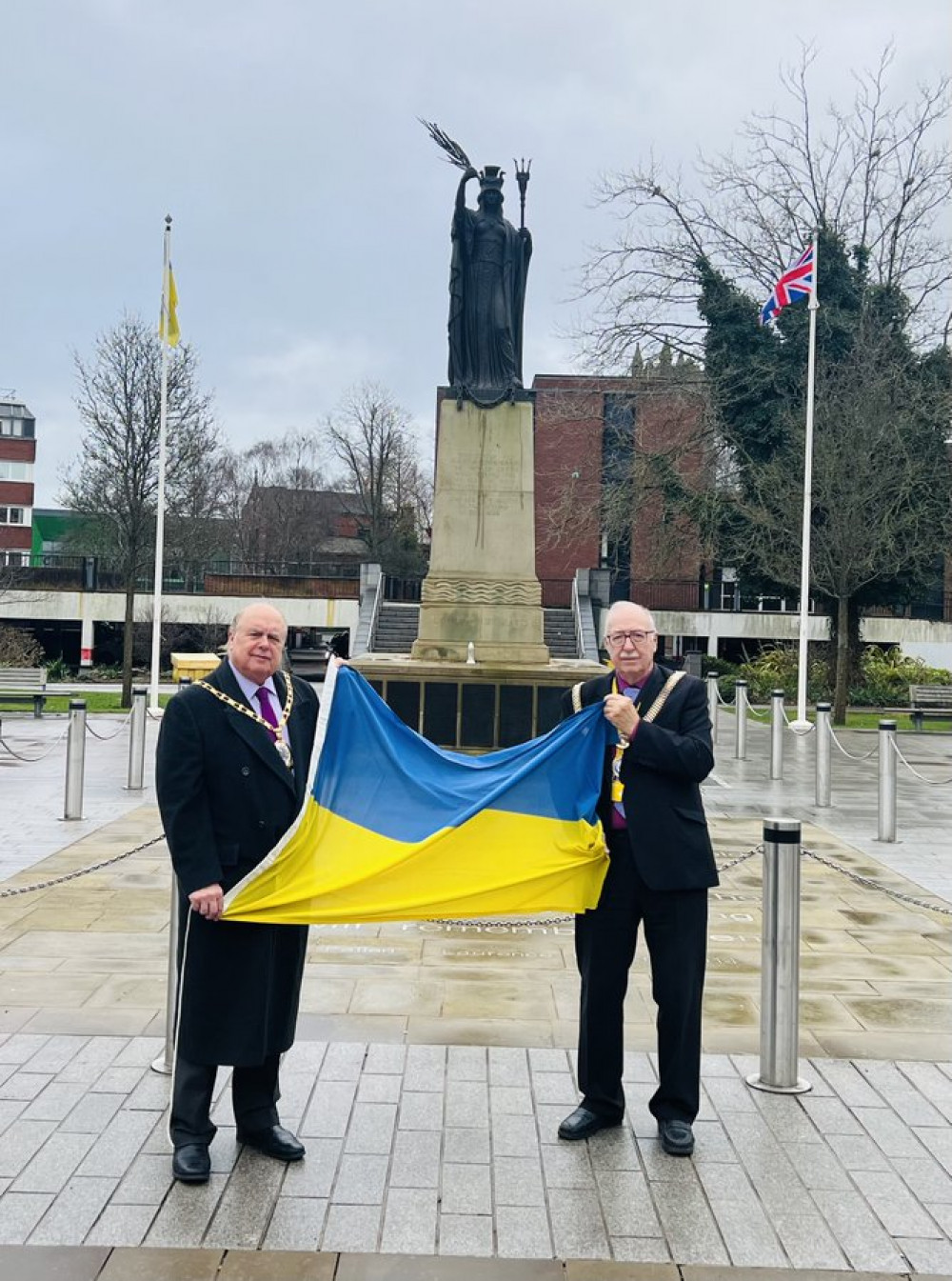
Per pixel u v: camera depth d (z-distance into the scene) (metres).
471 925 7.66
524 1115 4.70
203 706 4.29
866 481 25.77
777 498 27.03
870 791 15.12
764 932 5.07
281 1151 4.24
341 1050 5.41
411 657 16.92
